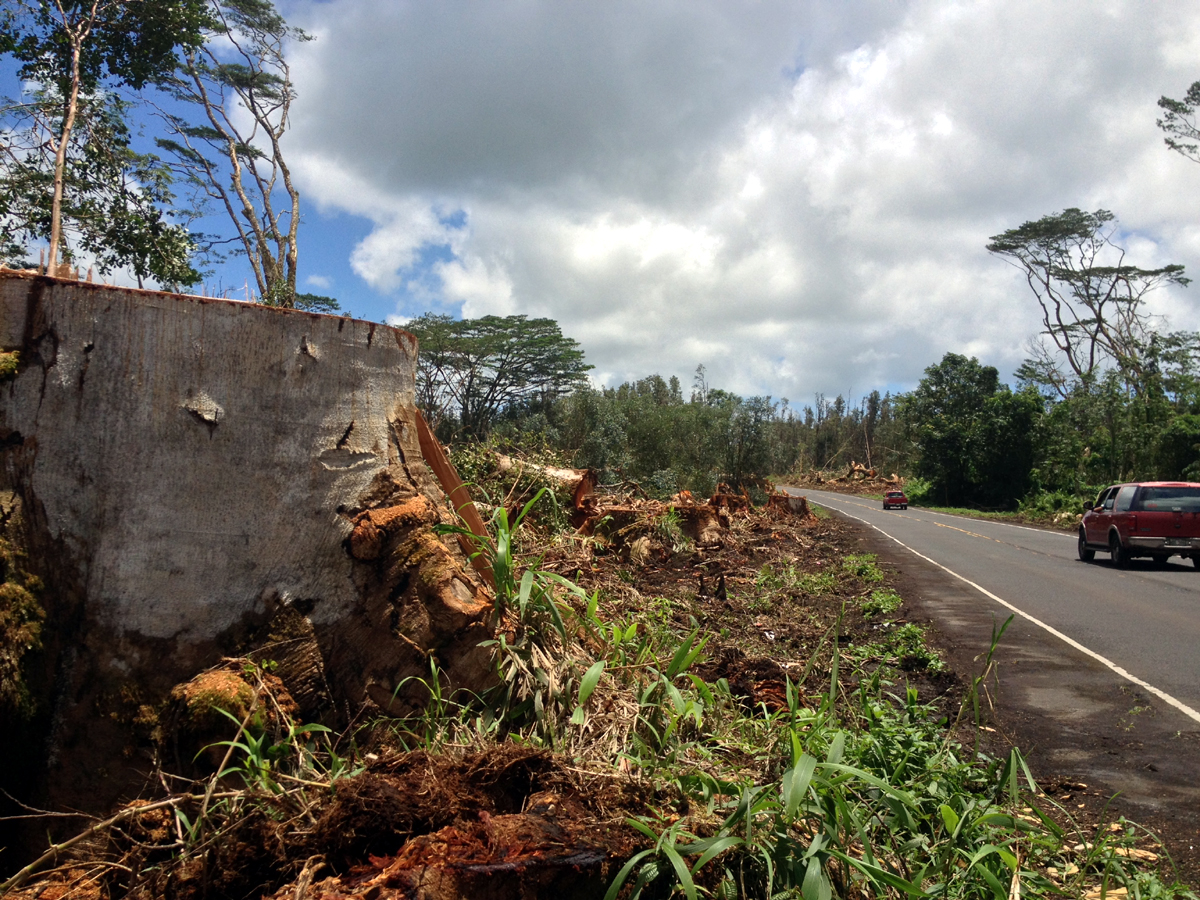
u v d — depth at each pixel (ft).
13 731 8.04
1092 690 20.53
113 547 8.63
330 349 9.84
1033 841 9.97
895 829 9.21
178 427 8.93
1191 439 107.45
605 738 10.22
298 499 9.43
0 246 37.50
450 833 6.93
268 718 8.57
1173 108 123.34
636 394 126.41
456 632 9.90
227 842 7.07
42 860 7.07
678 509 45.65
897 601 34.06
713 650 20.20
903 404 164.45
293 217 83.20
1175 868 10.06
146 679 8.54
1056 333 194.29
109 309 8.76
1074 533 87.66
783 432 351.67
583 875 7.06
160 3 40.55
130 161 42.37
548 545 22.63
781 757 10.50
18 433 8.50
